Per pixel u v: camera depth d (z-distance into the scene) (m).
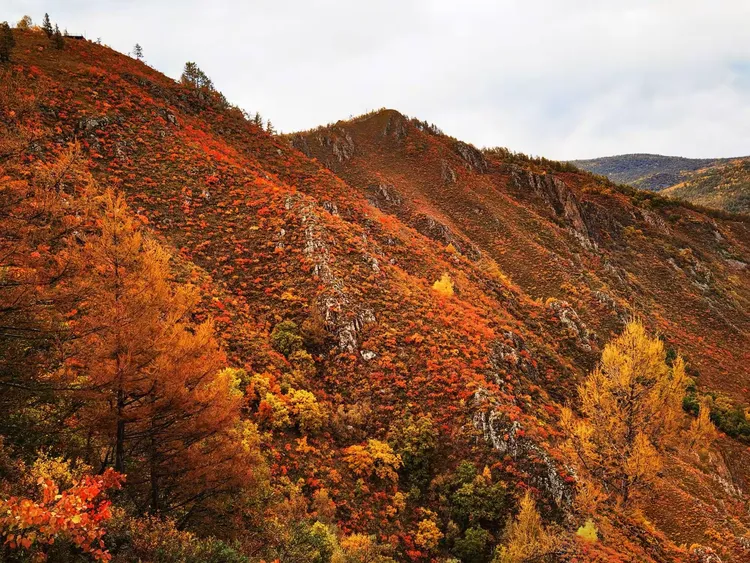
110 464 15.23
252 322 38.47
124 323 12.74
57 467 11.45
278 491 22.66
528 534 22.94
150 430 14.27
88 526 7.76
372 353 38.62
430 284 58.81
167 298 14.85
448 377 36.41
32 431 12.82
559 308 71.38
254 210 54.50
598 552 22.62
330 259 47.22
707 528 33.06
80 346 12.61
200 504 16.16
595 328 76.06
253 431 25.81
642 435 23.67
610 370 25.55
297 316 40.53
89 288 12.39
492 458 30.56
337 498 26.08
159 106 71.31
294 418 29.69
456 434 32.34
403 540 25.78
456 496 28.27
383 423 33.53
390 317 43.28
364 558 20.98
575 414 44.00
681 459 46.50
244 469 16.03
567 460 30.09
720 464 51.25
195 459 14.83
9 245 11.00
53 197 12.07
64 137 53.34
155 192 52.62
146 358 13.41
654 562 23.55
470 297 59.50
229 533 16.12
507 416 32.38
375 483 28.95
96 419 12.99
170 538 11.88
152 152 59.31
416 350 39.44
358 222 70.88
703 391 71.81
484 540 25.84
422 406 34.47
